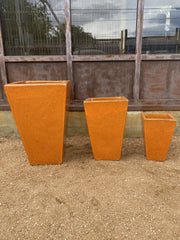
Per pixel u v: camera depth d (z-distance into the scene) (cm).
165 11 286
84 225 150
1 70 305
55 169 233
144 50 301
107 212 162
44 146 234
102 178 210
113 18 291
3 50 298
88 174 219
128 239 137
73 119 322
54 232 144
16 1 285
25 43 300
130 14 289
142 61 302
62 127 227
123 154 272
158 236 139
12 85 207
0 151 282
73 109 316
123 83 312
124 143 309
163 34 295
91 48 301
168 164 241
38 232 145
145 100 316
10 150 286
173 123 228
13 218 158
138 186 195
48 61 301
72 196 182
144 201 174
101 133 238
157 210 163
